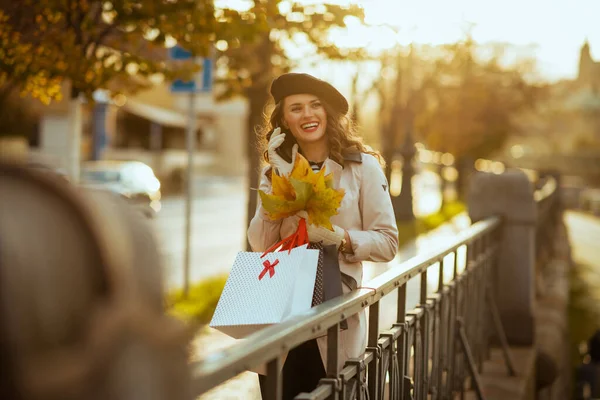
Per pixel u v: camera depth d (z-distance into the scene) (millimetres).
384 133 26641
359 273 3549
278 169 3580
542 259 15172
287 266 3236
